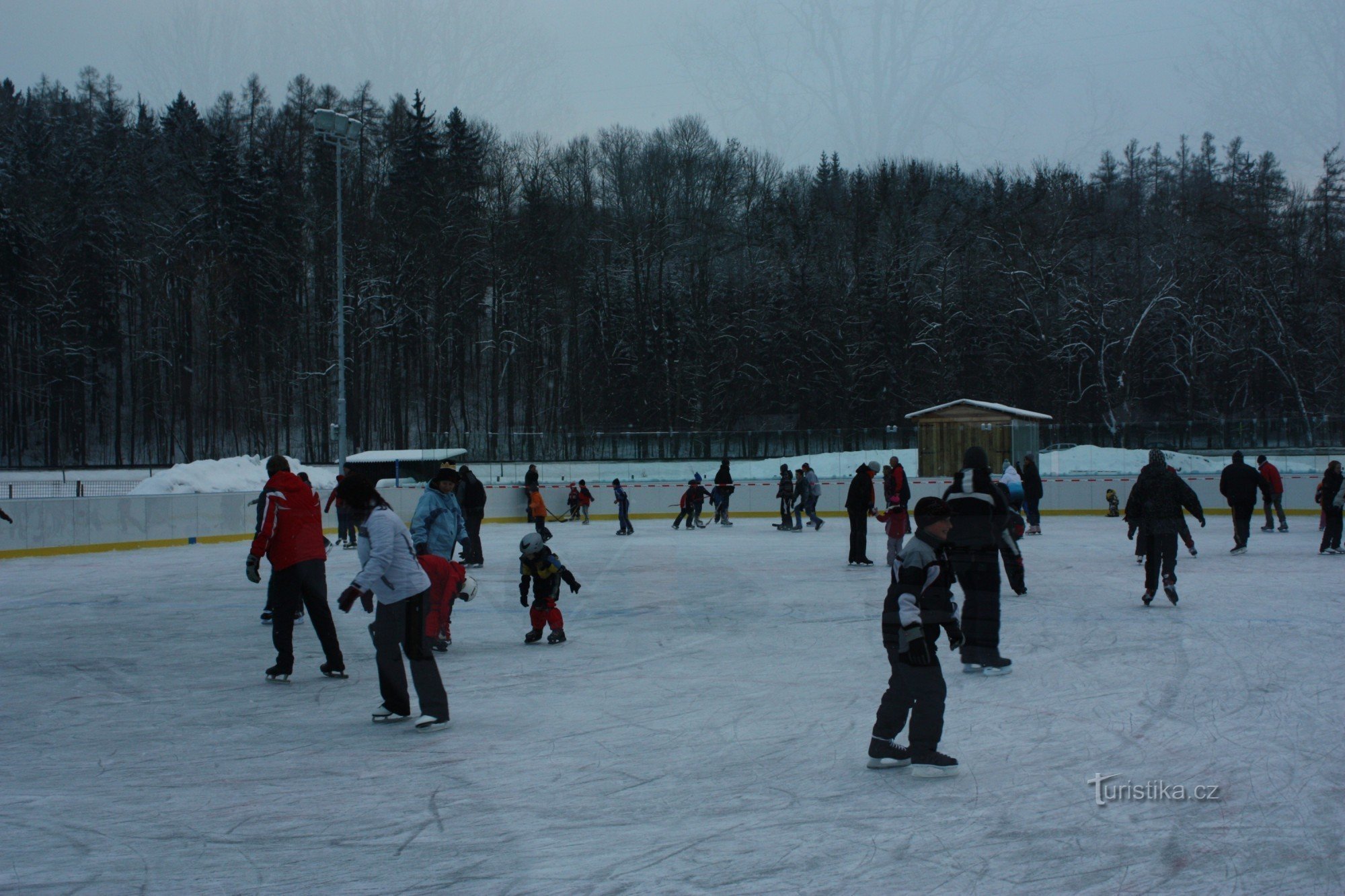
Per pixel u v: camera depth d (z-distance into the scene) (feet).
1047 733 19.26
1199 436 108.68
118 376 186.19
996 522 24.58
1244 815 14.64
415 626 20.18
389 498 92.17
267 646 30.71
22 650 30.07
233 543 73.97
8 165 173.17
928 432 98.78
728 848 13.65
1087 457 100.83
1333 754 17.61
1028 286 144.87
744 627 32.73
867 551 61.00
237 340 157.17
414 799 15.97
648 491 102.58
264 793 16.34
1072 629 31.01
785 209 145.89
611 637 31.14
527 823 14.80
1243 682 23.43
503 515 99.30
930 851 13.43
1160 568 36.24
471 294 154.20
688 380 158.61
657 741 19.16
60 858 13.60
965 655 24.66
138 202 167.32
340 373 90.99
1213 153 142.92
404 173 145.79
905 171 143.95
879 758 17.16
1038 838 13.87
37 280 174.81
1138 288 146.61
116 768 17.83
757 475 107.45
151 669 26.99
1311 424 107.34
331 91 142.51
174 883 12.75
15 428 179.52
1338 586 40.70
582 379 161.17
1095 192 145.18
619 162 145.79
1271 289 142.41
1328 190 139.44
